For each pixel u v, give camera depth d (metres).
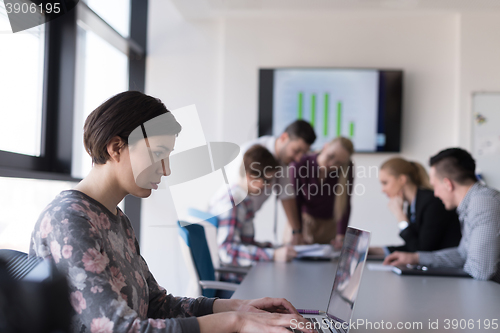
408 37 3.89
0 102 2.23
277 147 2.96
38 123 2.68
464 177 2.01
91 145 0.96
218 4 3.67
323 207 2.99
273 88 3.90
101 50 3.43
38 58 2.64
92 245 0.84
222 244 2.32
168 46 3.98
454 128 3.88
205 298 1.20
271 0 3.60
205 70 3.97
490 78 3.82
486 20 3.83
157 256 3.77
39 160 2.64
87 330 0.81
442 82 3.89
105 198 1.00
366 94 3.87
